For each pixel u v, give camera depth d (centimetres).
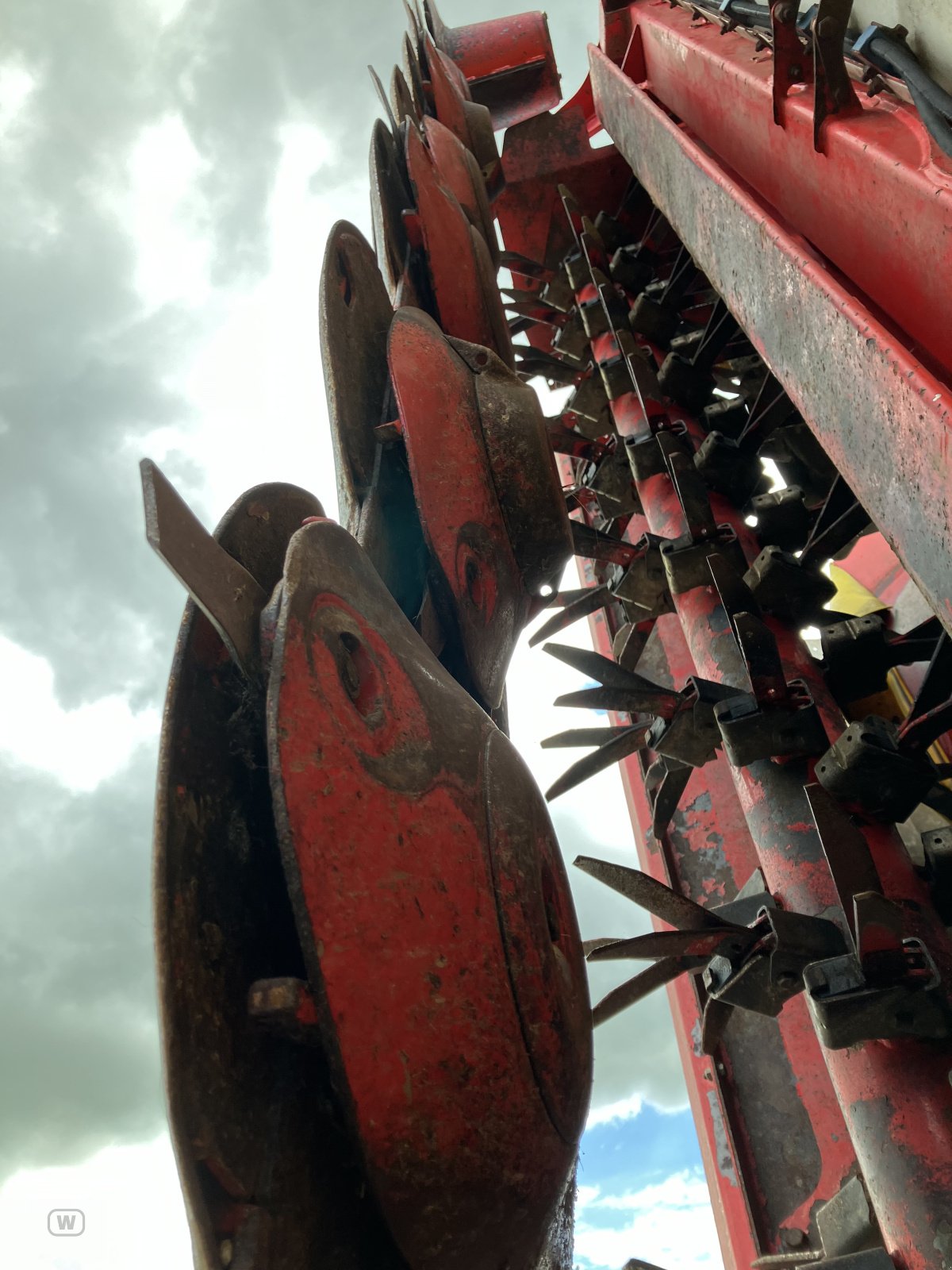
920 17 64
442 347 83
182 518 44
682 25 130
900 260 67
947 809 102
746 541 131
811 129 78
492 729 60
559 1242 65
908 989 73
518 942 51
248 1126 42
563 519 87
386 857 46
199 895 44
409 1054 44
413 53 162
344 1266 44
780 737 96
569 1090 53
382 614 56
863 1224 91
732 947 89
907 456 61
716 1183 147
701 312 226
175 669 46
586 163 226
